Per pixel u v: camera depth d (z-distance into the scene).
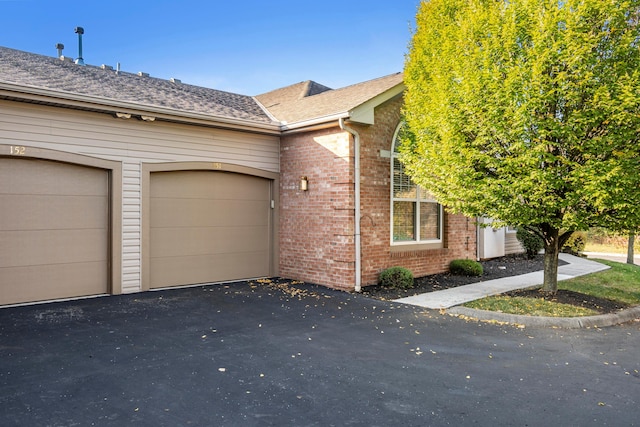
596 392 4.28
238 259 10.31
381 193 10.04
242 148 10.21
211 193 9.88
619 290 9.30
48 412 3.71
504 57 7.30
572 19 6.64
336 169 9.52
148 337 5.91
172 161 9.16
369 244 9.73
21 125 7.40
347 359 5.18
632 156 6.62
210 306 7.75
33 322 6.54
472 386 4.41
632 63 6.73
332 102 10.80
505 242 16.34
